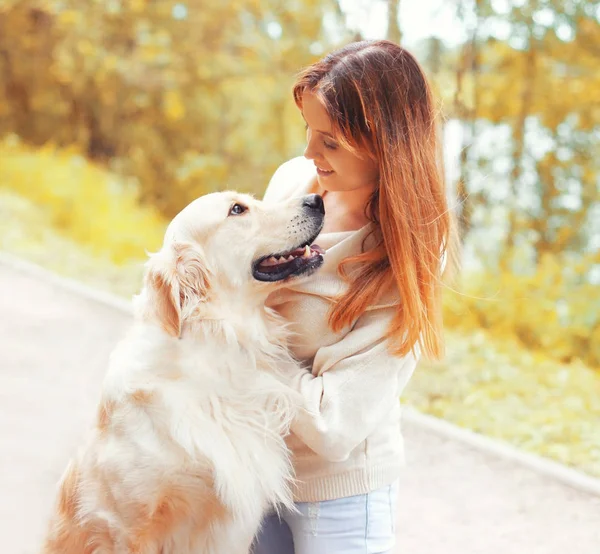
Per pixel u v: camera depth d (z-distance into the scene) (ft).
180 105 49.62
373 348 7.41
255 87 47.14
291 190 9.43
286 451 8.34
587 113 32.96
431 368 21.06
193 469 8.23
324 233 8.28
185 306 8.59
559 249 33.50
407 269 7.12
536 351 25.12
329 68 7.23
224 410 8.45
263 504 8.55
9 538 11.85
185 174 48.83
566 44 32.50
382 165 7.12
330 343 7.93
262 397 8.43
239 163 49.70
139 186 50.75
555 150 33.78
